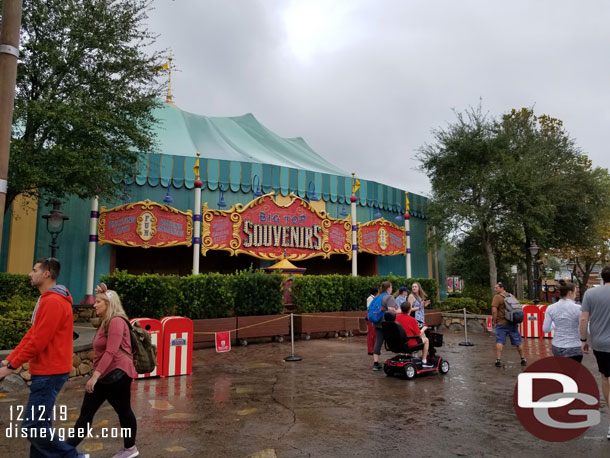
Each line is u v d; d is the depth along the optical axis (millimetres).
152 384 7457
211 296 12305
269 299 13383
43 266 3684
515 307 9250
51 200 12445
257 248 17312
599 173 23953
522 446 4492
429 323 18047
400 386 7320
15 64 3779
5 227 14484
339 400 6383
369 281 16297
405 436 4793
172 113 23172
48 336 3391
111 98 11789
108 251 16062
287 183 19062
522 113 26594
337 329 14672
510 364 9555
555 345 6082
